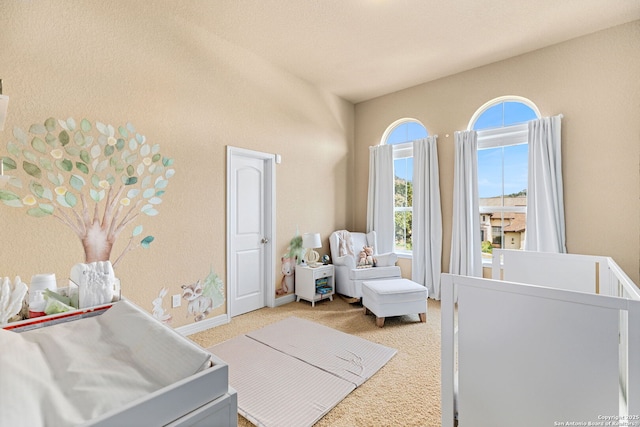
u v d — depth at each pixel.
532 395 1.15
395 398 1.86
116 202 2.36
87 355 0.80
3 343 0.78
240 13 2.65
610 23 2.81
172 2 2.50
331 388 1.95
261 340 2.67
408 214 4.39
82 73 2.19
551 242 3.08
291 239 3.88
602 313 1.00
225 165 3.11
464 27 2.84
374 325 3.03
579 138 3.04
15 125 1.92
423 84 4.13
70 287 1.29
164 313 2.64
